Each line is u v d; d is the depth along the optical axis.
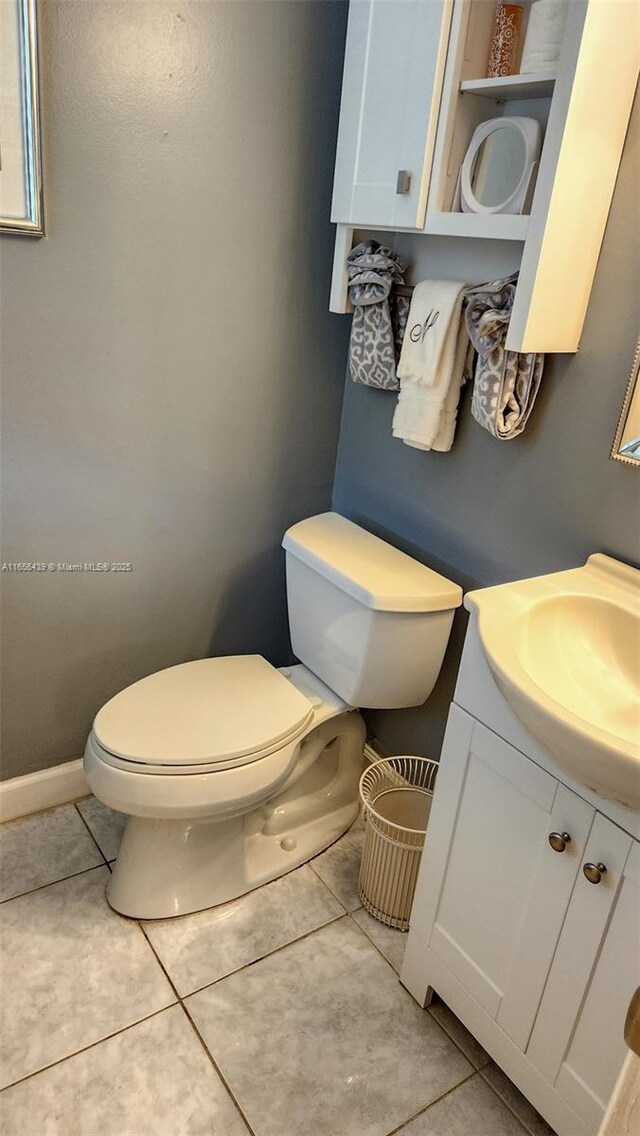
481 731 1.26
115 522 1.75
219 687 1.71
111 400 1.63
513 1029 1.29
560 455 1.46
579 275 1.31
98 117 1.42
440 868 1.40
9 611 1.69
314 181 1.73
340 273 1.72
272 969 1.58
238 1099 1.33
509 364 1.39
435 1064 1.43
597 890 1.10
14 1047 1.38
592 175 1.23
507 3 1.35
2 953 1.54
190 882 1.66
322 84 1.65
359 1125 1.32
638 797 0.94
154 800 1.48
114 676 1.90
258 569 2.05
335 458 2.06
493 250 1.52
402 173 1.47
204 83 1.50
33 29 1.28
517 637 1.18
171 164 1.52
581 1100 1.18
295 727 1.63
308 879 1.81
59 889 1.70
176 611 1.94
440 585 1.66
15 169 1.36
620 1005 1.10
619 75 1.19
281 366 1.85
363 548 1.80
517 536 1.58
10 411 1.53
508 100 1.44
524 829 1.21
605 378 1.35
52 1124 1.27
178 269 1.61
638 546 1.35
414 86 1.42
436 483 1.75
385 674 1.70
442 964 1.44
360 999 1.53
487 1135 1.32
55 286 1.48
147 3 1.39
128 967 1.54
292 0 1.54
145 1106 1.31
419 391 1.63
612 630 1.28
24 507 1.62
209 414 1.78
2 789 1.83
